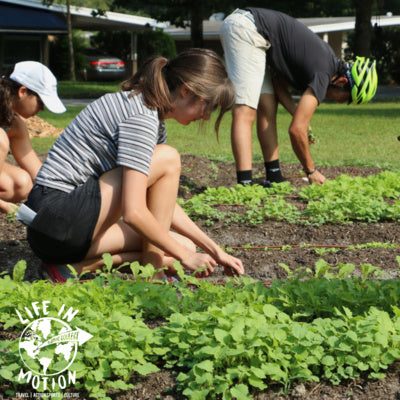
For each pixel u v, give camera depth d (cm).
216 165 793
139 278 316
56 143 309
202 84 280
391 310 270
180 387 230
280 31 525
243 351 220
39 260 386
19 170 486
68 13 2773
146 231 285
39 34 2705
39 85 347
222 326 236
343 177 567
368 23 2106
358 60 521
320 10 3969
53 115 1470
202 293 278
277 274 372
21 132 440
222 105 289
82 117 304
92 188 303
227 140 1070
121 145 282
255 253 405
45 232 299
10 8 2644
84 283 292
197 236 316
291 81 541
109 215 306
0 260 385
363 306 272
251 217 480
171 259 336
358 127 1280
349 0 3981
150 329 257
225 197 527
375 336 230
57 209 297
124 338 230
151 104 285
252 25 530
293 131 523
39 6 2700
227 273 318
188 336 240
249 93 542
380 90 2708
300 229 455
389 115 1559
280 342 233
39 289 275
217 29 3139
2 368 226
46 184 302
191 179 695
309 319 271
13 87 347
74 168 302
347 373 237
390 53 3033
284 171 746
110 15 2806
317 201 500
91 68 2917
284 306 272
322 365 241
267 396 230
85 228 301
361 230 448
